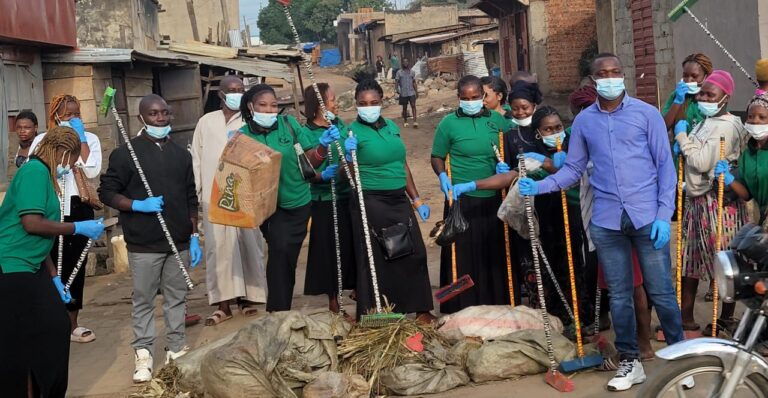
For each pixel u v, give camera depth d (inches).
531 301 275.0
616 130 218.7
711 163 246.4
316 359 232.2
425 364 235.8
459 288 266.4
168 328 266.2
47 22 534.0
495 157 277.3
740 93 441.4
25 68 541.0
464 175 279.1
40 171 211.3
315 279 297.4
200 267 440.8
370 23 2368.4
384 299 265.7
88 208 306.7
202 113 769.6
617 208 218.8
